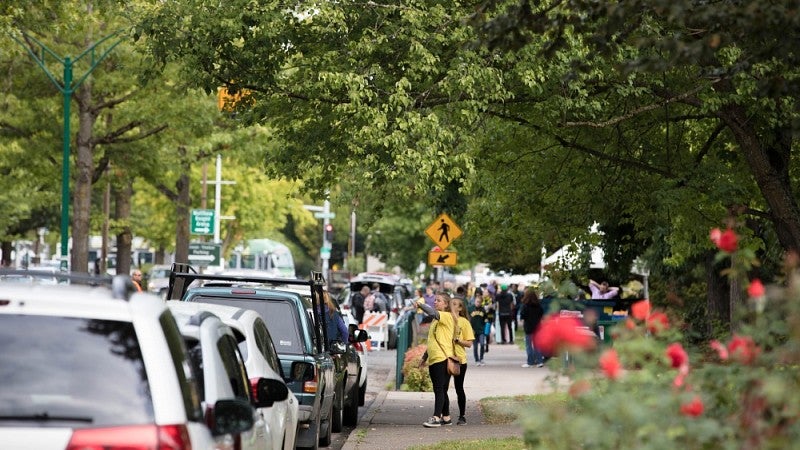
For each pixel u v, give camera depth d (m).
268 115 28.55
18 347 8.55
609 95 27.58
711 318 43.12
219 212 94.56
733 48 23.27
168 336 8.91
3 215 93.75
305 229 191.88
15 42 45.16
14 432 8.27
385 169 26.09
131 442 8.30
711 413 9.75
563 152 30.81
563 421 9.05
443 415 27.30
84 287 9.38
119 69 54.41
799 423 8.67
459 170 26.25
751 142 25.91
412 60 26.03
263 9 26.09
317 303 22.17
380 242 133.50
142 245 135.38
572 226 32.62
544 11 15.73
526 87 26.23
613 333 10.20
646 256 49.34
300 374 20.61
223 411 9.92
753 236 31.61
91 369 8.55
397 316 66.00
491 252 75.25
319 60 26.39
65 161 51.09
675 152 30.38
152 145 58.53
